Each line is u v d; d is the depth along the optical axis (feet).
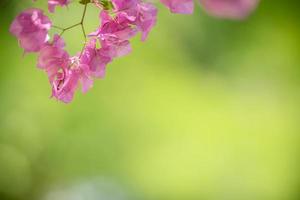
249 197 40.88
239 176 40.78
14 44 35.19
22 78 36.50
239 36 42.75
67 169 39.40
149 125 40.01
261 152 41.27
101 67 11.55
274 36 43.88
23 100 37.04
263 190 41.19
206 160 40.45
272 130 41.91
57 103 37.78
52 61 11.59
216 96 41.73
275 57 44.11
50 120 38.17
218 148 40.78
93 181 39.99
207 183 40.24
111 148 39.60
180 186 40.19
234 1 26.30
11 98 36.76
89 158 39.47
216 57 42.57
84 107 38.73
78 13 30.86
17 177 38.60
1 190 38.19
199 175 40.32
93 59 11.52
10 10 32.68
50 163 39.11
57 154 38.96
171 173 40.19
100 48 11.52
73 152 39.24
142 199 40.04
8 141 37.76
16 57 35.73
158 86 40.24
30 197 38.96
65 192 39.68
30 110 37.45
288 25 43.68
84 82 11.69
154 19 11.55
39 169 39.01
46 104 37.60
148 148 39.96
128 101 39.68
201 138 40.55
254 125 41.81
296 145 41.91
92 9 30.68
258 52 43.83
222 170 40.63
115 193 40.01
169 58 40.98
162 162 40.01
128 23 11.39
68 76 11.59
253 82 43.09
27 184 38.83
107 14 11.55
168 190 40.11
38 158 38.83
